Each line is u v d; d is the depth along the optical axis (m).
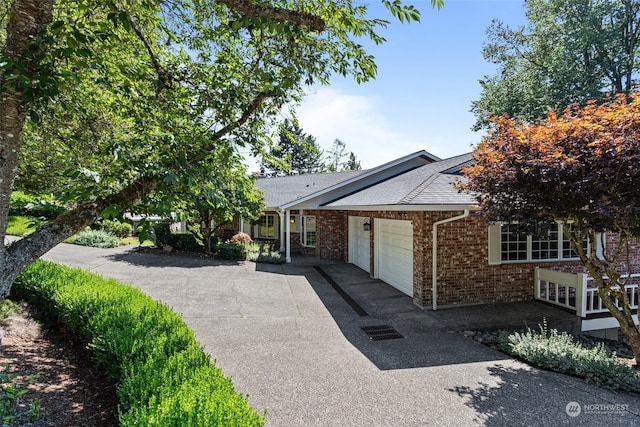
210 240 17.19
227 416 2.62
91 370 4.84
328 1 4.16
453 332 7.46
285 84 4.32
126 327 4.63
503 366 5.79
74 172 3.35
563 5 22.16
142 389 3.18
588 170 5.36
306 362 5.77
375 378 5.25
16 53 2.74
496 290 9.59
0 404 3.36
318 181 22.33
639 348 6.26
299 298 10.15
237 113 5.44
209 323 7.64
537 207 6.02
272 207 17.89
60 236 3.31
